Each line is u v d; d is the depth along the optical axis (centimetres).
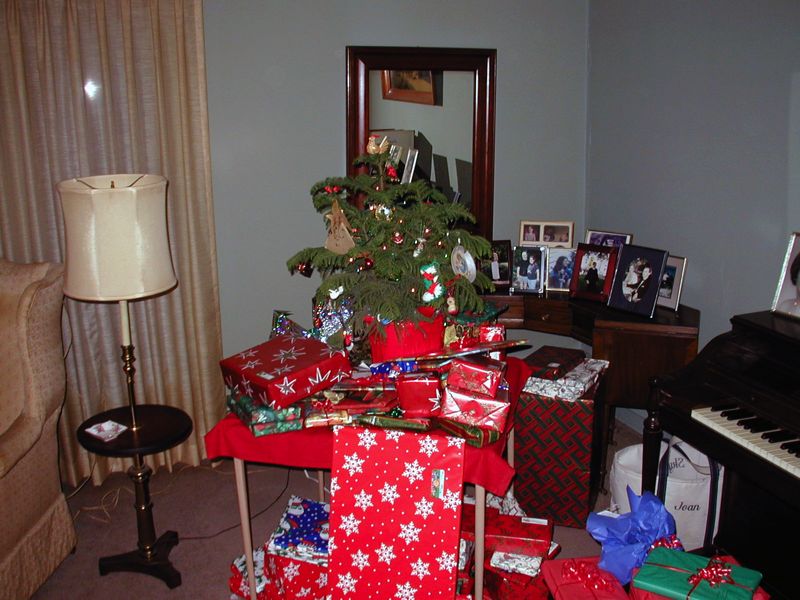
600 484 286
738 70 251
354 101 319
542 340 368
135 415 240
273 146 321
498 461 181
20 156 276
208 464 322
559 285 323
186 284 305
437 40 324
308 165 326
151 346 302
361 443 185
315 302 240
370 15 317
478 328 224
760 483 180
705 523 240
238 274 330
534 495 263
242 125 316
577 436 252
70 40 270
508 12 327
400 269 197
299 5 311
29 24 269
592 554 249
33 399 227
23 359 226
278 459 197
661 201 298
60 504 246
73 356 293
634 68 306
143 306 297
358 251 197
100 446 223
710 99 265
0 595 211
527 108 338
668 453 237
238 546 260
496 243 327
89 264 219
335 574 187
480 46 328
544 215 353
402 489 183
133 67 280
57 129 279
